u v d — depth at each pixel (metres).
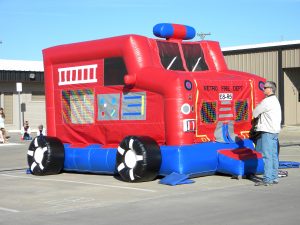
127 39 11.78
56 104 13.69
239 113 12.38
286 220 7.28
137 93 11.78
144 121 11.66
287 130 29.73
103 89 12.50
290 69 32.31
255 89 12.68
